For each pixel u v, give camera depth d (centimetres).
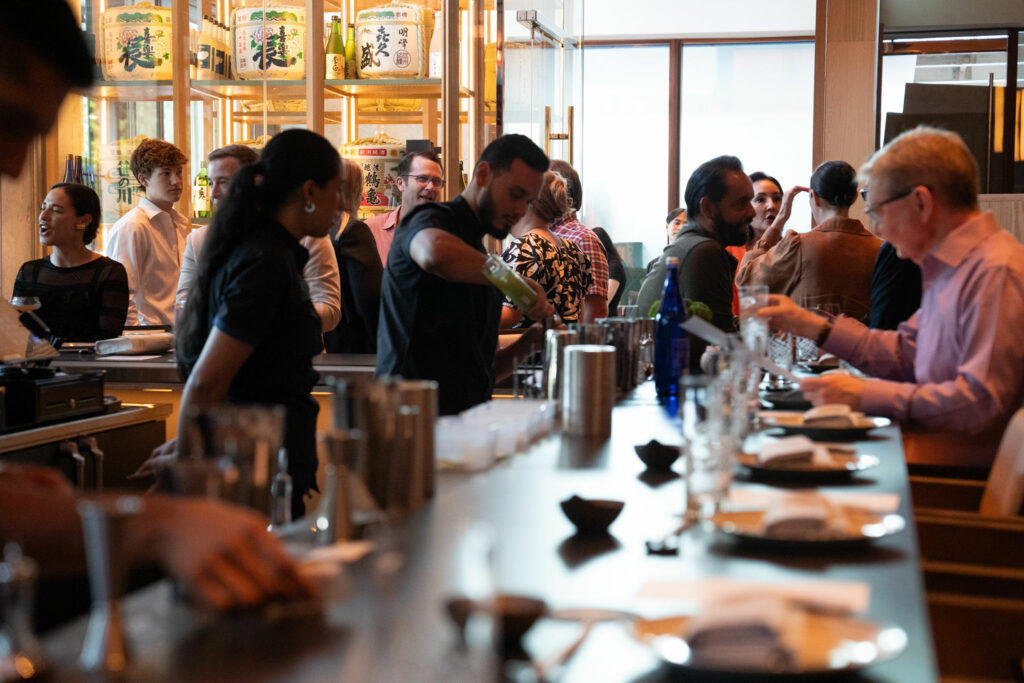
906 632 103
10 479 124
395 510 150
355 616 104
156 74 497
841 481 178
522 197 318
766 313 291
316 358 372
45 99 130
